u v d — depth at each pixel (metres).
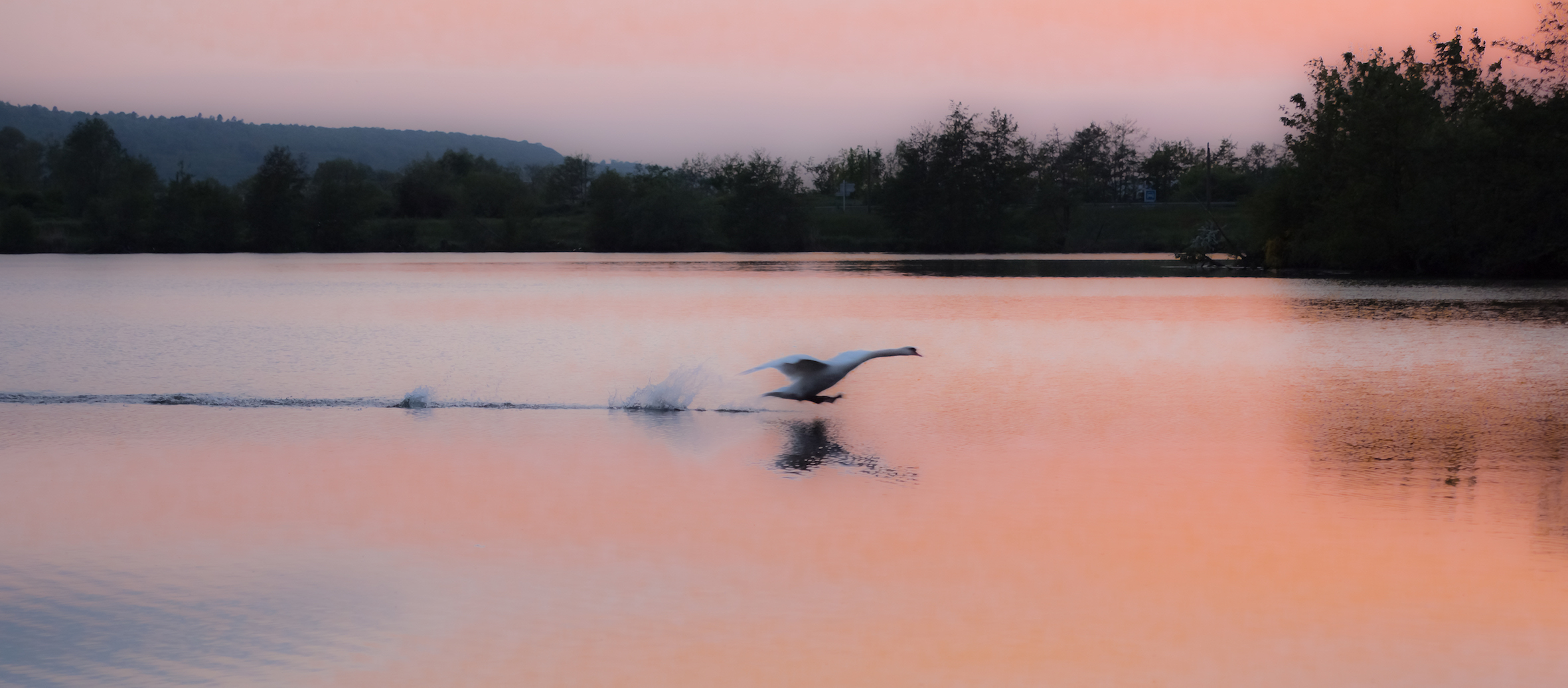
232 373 26.03
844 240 119.19
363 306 45.78
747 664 9.73
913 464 16.77
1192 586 11.48
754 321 39.44
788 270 78.06
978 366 27.67
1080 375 26.05
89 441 18.50
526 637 10.30
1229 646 10.08
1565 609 10.82
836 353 30.27
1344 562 12.19
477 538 13.06
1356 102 70.38
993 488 15.28
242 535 13.24
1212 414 20.84
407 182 139.12
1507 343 31.94
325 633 10.41
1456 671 9.61
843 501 14.66
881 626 10.51
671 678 9.47
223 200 117.69
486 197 136.38
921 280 65.88
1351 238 68.62
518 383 24.55
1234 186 143.38
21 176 198.62
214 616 10.79
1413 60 73.00
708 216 119.88
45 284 60.88
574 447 17.94
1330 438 18.61
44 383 24.53
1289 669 9.64
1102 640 10.25
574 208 151.88
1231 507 14.38
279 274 72.06
